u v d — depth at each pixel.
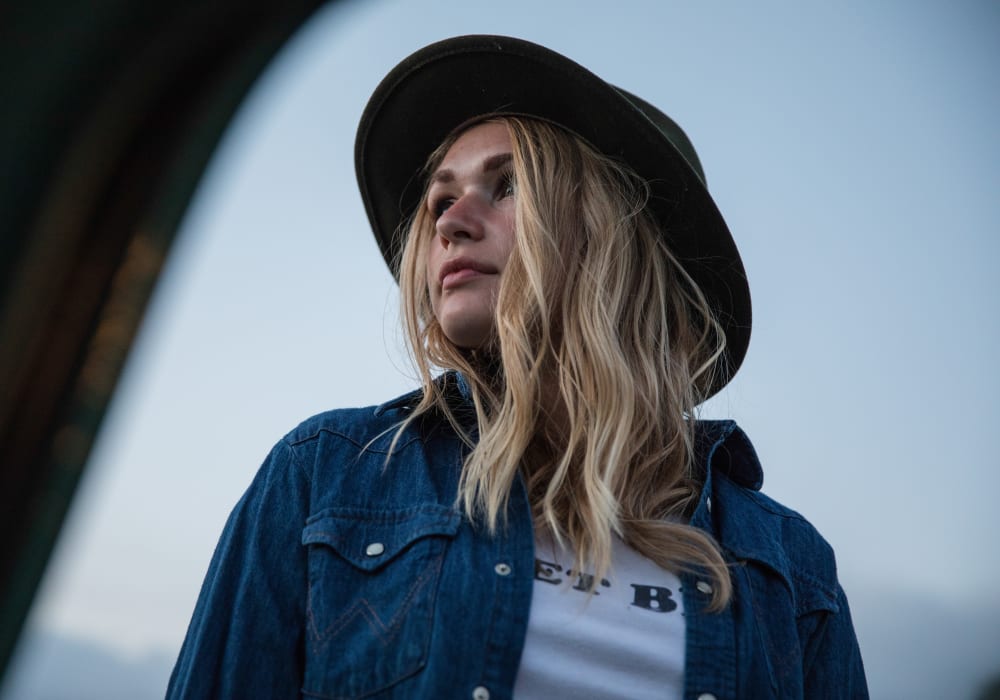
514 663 1.35
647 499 1.68
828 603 1.73
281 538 1.54
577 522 1.55
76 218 0.67
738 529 1.70
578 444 1.67
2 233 0.65
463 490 1.57
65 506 0.68
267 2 0.77
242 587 1.49
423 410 1.72
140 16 0.70
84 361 0.67
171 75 0.72
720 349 1.95
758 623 1.57
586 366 1.71
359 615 1.43
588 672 1.38
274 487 1.61
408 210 2.28
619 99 1.93
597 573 1.45
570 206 1.90
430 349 1.87
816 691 1.66
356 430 1.71
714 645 1.45
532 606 1.42
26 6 0.66
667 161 1.99
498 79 2.03
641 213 2.02
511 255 1.78
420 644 1.36
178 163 0.72
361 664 1.37
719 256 2.04
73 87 0.68
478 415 1.68
